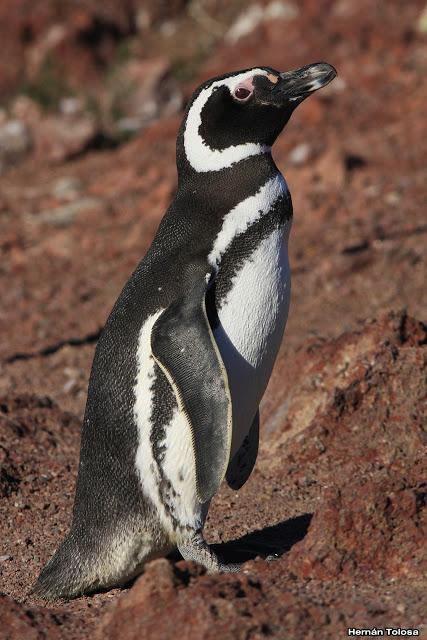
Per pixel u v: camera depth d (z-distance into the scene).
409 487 15.46
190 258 16.38
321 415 21.89
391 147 47.38
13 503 21.27
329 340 24.62
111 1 67.12
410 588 14.42
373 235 39.06
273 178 16.97
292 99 16.97
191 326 15.73
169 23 67.62
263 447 22.77
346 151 46.25
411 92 53.53
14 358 33.91
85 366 32.81
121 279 40.19
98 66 63.44
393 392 21.73
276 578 15.17
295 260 38.47
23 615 14.20
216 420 15.53
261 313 16.53
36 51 63.94
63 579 17.11
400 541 15.05
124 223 45.31
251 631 12.78
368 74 56.16
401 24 59.41
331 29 60.41
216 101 16.97
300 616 13.12
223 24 66.88
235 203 16.66
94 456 16.92
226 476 18.41
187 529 16.48
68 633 13.97
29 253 43.69
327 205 42.28
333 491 15.54
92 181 51.47
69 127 56.62
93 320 36.72
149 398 16.22
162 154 52.81
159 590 13.44
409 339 22.95
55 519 20.64
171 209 17.27
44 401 25.61
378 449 21.23
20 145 56.47
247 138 17.00
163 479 16.33
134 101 60.28
